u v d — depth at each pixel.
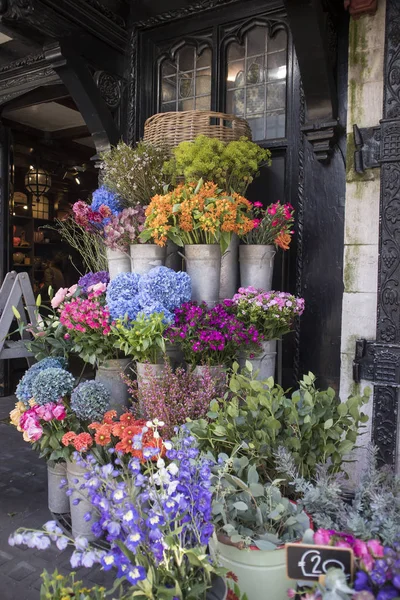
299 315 2.64
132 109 3.38
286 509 1.43
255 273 2.48
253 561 1.32
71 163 6.01
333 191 2.74
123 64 3.39
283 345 2.90
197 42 3.23
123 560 1.07
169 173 2.52
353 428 1.77
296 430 1.67
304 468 1.70
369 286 2.59
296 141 2.87
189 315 2.10
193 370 2.17
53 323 2.63
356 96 2.60
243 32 3.06
